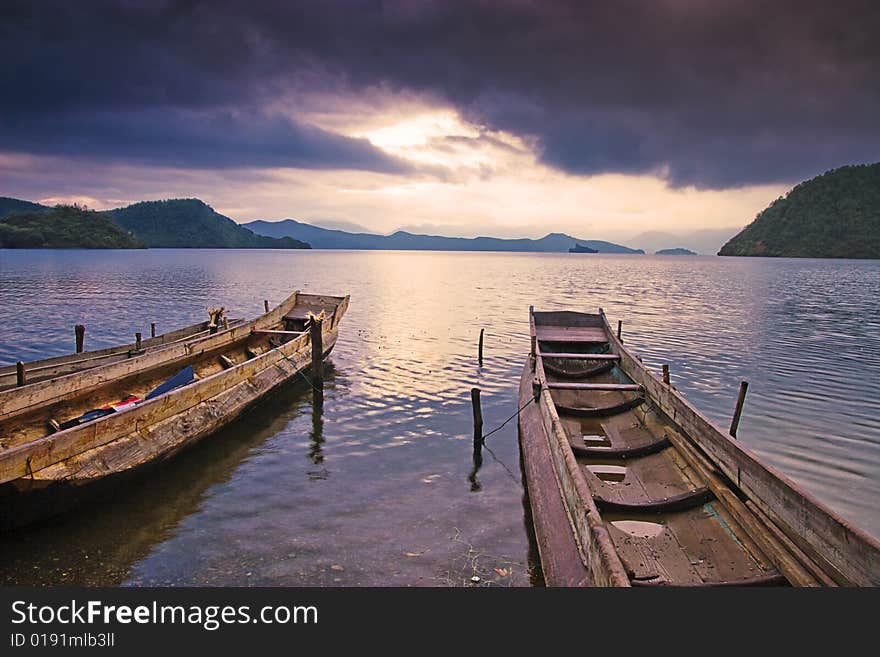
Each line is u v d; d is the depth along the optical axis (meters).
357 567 8.84
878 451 14.27
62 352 26.16
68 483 9.48
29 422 11.82
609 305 49.47
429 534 9.91
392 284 75.31
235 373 15.20
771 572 6.96
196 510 10.55
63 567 8.64
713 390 20.28
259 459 13.22
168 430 12.09
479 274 106.62
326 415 16.73
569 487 8.23
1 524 8.95
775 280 89.12
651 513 8.82
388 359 25.16
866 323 37.94
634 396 14.80
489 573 8.73
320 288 65.81
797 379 21.98
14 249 199.88
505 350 27.72
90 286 60.25
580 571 6.95
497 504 11.17
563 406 13.82
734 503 8.25
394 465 13.09
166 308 42.66
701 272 120.12
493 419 16.78
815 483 12.43
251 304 46.56
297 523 10.19
